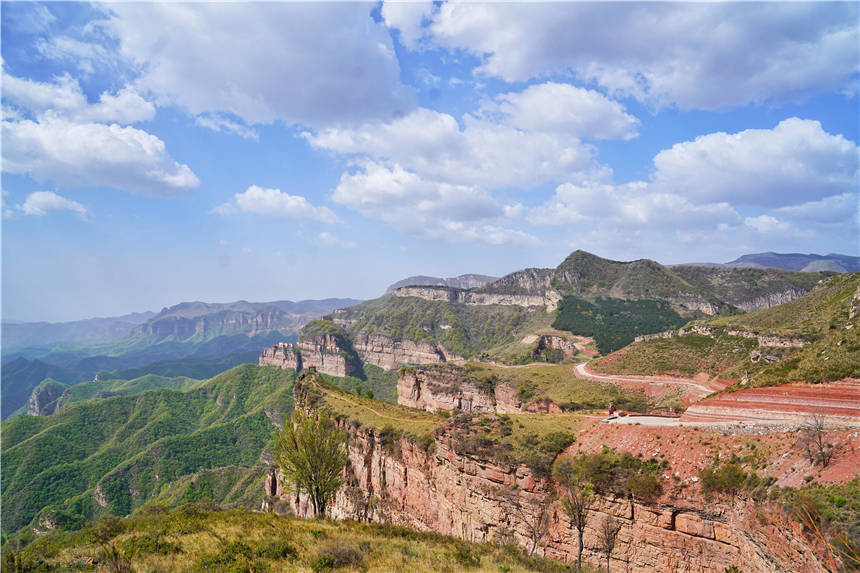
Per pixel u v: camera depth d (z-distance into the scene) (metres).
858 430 30.48
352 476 76.25
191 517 38.50
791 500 28.50
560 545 41.41
